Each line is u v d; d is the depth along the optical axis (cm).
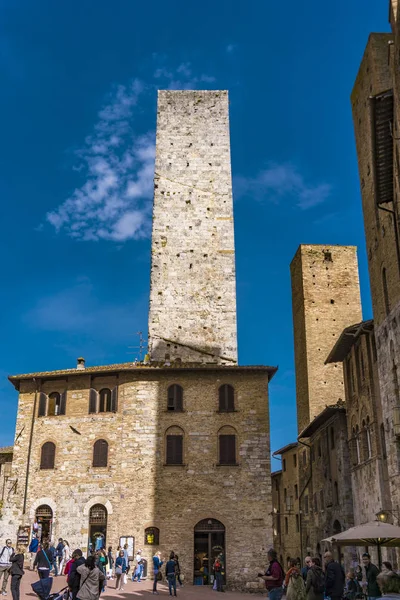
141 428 4703
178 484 4553
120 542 4431
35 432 4834
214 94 6612
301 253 7512
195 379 4809
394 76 3156
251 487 4534
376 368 4206
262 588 4278
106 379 4891
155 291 5831
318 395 6931
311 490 6094
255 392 4772
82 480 4641
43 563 2517
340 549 4891
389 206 3797
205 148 6412
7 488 4762
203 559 4388
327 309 7306
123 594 3531
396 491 3556
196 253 5991
